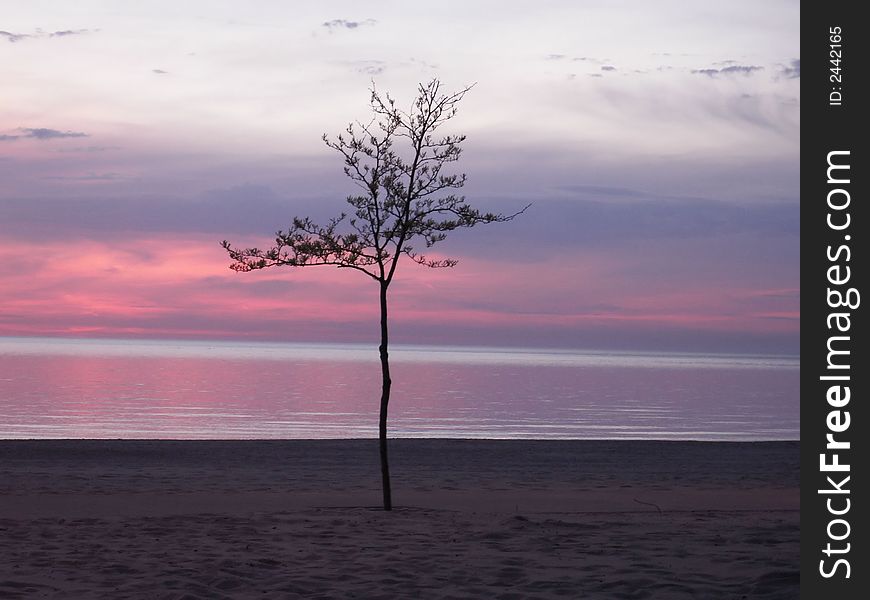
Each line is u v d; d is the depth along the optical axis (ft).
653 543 34.35
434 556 31.91
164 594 26.03
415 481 63.00
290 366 437.17
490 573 29.07
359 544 34.37
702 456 82.89
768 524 40.22
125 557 31.48
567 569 29.55
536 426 136.46
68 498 49.52
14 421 128.47
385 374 45.88
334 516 42.68
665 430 133.08
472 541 35.06
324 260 44.73
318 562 30.89
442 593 26.53
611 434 126.00
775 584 26.73
